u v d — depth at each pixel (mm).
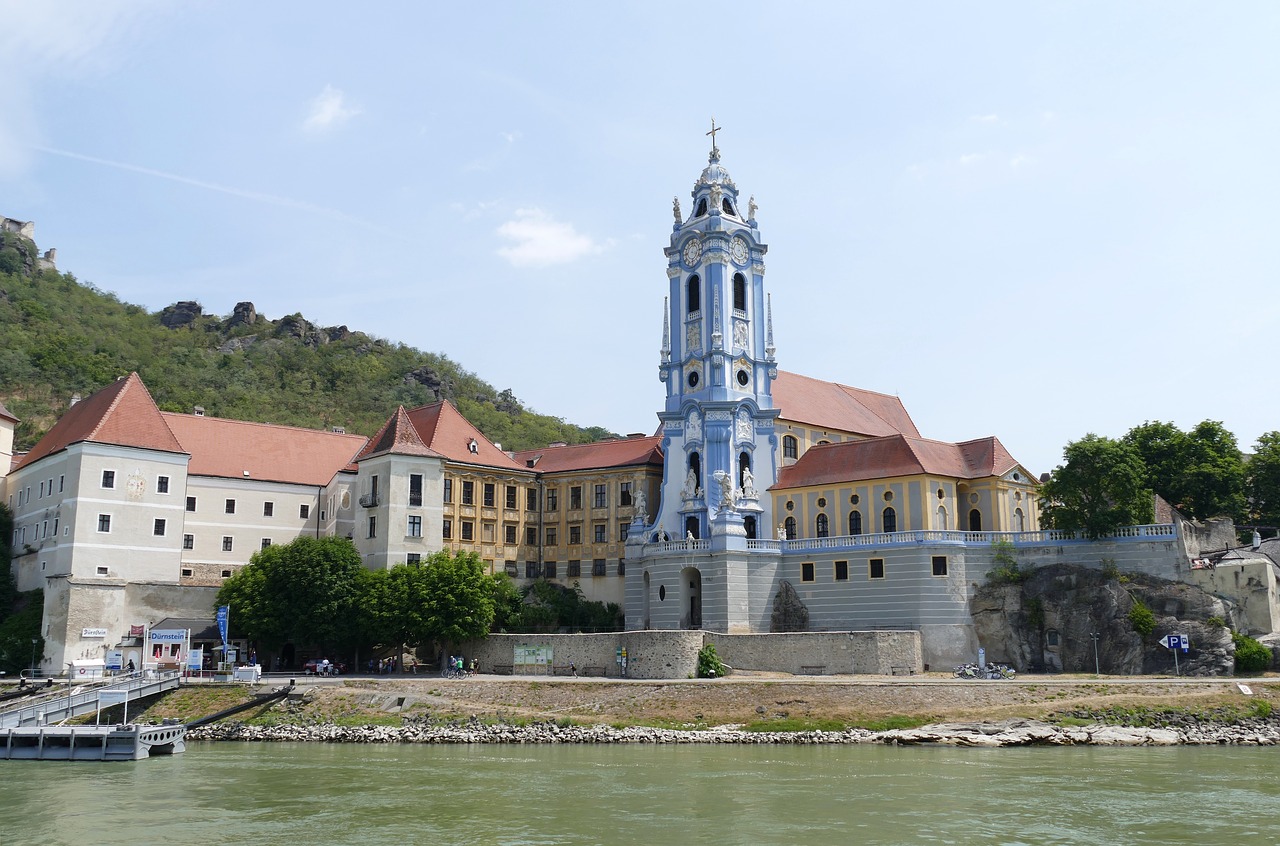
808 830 45719
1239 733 71750
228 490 120438
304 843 44156
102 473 104375
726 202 123438
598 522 123062
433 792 54625
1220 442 121000
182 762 65250
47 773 61406
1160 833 44969
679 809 50094
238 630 99375
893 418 138625
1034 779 57094
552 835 45250
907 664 91750
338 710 80625
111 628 101438
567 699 80688
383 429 118438
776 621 106000
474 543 120312
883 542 101062
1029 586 96812
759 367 119625
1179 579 92688
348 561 101562
